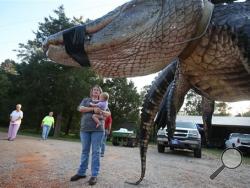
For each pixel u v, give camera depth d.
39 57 40.69
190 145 15.82
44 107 41.16
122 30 2.18
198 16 2.14
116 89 50.31
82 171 5.80
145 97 3.75
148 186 5.76
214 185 6.86
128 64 2.28
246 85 2.43
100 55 2.26
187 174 8.16
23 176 5.77
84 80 40.03
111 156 11.32
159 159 12.30
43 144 14.99
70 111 44.94
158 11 2.16
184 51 2.37
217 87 2.57
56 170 6.68
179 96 3.12
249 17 2.19
